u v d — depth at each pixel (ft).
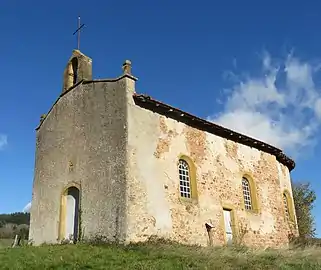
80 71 59.06
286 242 67.97
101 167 49.62
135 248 40.88
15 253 38.91
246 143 66.74
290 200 76.95
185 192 53.42
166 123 53.42
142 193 46.91
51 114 63.21
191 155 55.47
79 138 54.85
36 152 64.80
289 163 79.66
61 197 54.95
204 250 41.01
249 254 41.42
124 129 48.44
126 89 50.39
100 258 36.01
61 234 53.06
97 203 48.32
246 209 62.34
